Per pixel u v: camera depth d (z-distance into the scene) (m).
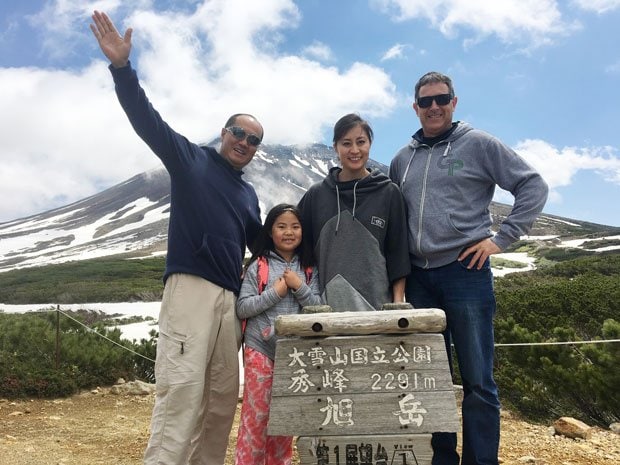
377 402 1.52
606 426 3.68
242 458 1.78
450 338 2.10
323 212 1.98
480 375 1.89
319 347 1.57
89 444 2.89
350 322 1.55
